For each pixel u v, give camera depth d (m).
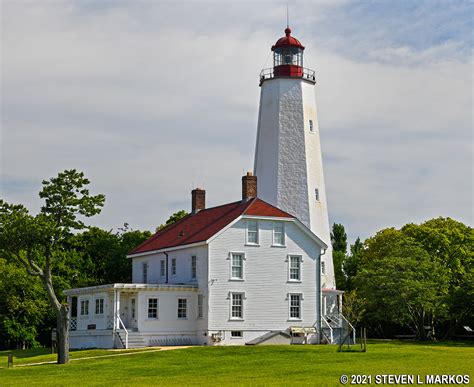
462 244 74.88
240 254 57.38
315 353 47.97
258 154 69.00
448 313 68.25
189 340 56.69
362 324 77.38
